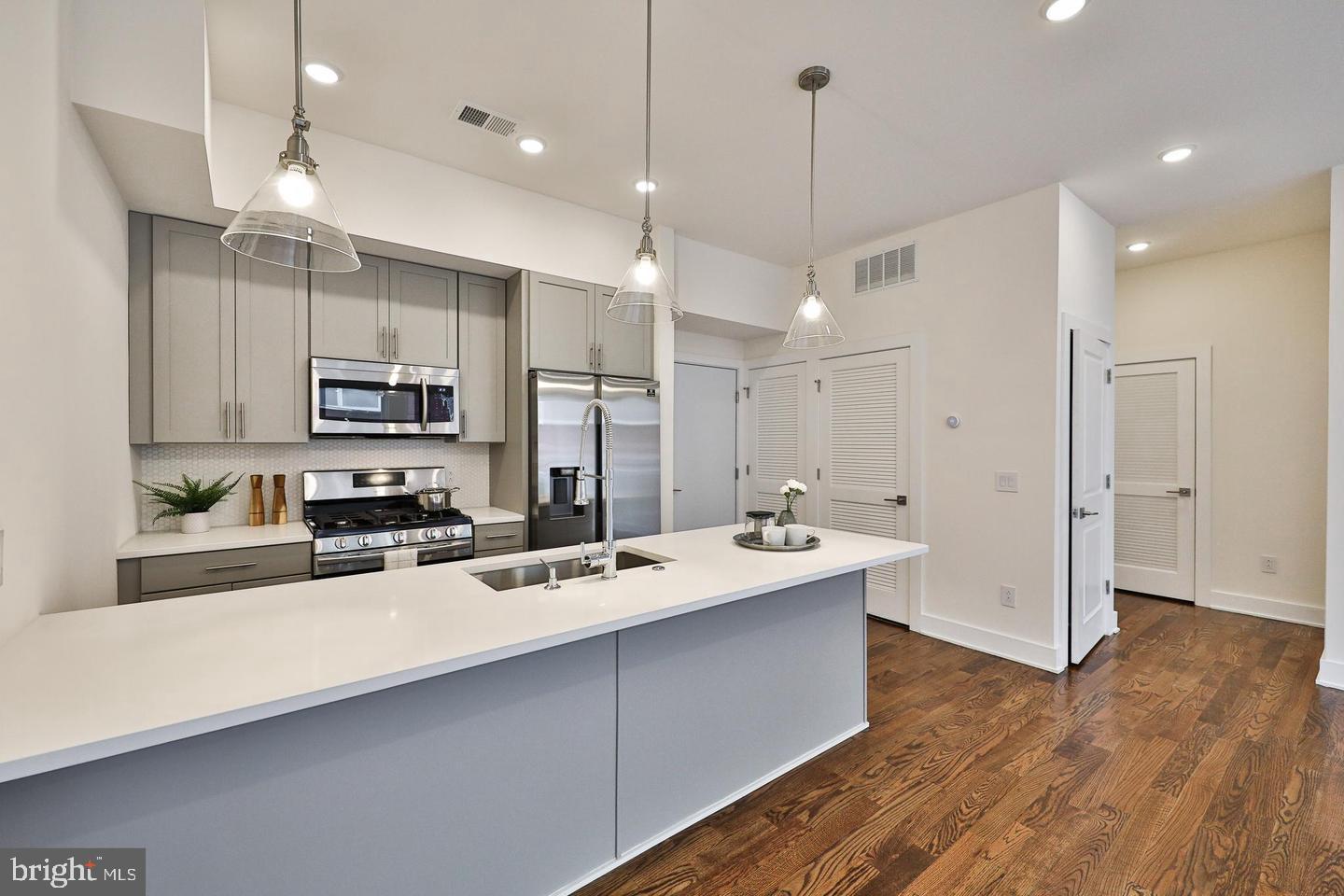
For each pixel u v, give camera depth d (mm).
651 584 1842
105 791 1017
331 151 2662
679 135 2697
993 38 2035
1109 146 2777
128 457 2465
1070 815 1962
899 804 2031
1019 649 3312
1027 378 3293
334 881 1245
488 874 1466
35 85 1356
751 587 1827
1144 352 4625
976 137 2707
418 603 1604
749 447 5195
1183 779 2152
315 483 3162
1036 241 3262
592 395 3451
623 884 1664
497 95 2383
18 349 1274
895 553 2363
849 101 2424
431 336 3230
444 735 1390
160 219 2525
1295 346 3980
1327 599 2971
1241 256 4188
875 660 3352
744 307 4438
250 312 2740
